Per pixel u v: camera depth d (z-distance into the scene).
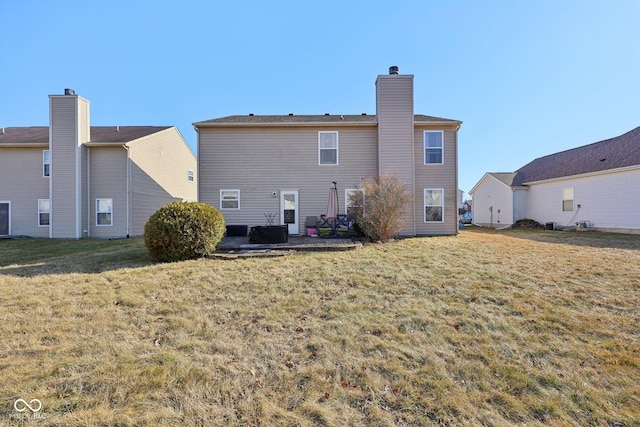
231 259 6.88
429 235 12.06
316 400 2.36
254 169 12.12
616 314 3.85
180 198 19.47
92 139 14.92
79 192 13.95
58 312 3.94
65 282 5.19
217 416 2.16
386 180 9.82
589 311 3.94
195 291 4.71
